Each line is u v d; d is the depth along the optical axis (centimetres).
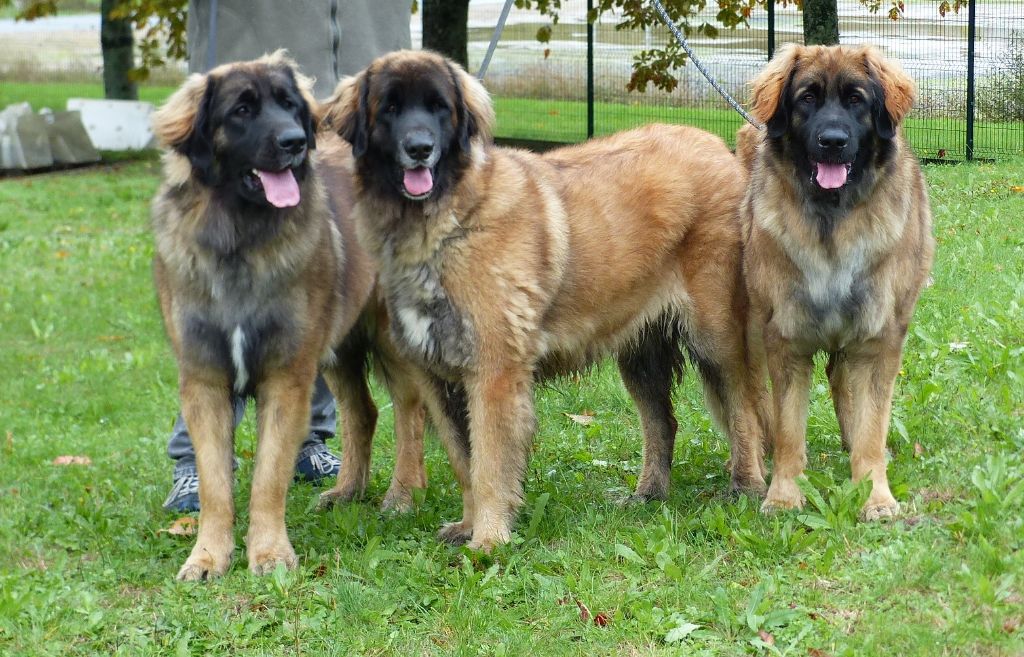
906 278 482
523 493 488
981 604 373
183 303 462
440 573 442
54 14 2634
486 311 469
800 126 474
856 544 434
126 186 1733
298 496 579
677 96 1585
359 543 491
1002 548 411
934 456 517
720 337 531
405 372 539
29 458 665
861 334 481
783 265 486
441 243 465
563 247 494
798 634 368
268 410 473
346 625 405
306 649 393
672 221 526
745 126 598
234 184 451
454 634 394
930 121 1423
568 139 1669
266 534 466
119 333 998
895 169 477
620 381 703
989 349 637
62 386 845
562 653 374
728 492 537
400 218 469
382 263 481
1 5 2455
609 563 442
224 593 438
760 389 545
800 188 477
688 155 539
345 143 569
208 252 453
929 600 381
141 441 688
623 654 372
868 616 374
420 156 443
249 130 445
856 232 470
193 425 468
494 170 479
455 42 1648
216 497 466
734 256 529
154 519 536
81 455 668
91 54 4166
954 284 796
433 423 525
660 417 556
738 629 380
